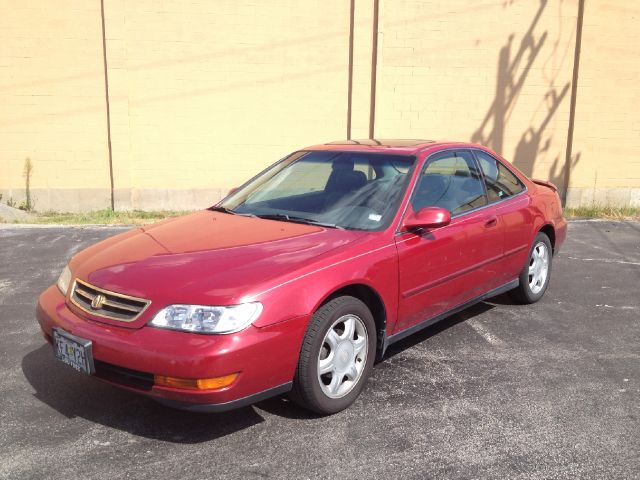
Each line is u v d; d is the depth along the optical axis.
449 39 10.80
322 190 4.53
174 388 3.04
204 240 3.84
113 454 3.16
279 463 3.09
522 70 10.99
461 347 4.65
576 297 5.97
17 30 10.06
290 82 10.70
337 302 3.51
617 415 3.61
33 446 3.22
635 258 7.62
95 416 3.55
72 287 3.60
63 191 10.59
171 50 10.37
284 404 3.73
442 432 3.39
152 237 3.99
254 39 10.51
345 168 4.62
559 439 3.33
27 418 3.52
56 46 10.16
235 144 10.79
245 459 3.13
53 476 2.95
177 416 3.56
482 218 4.74
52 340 3.59
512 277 5.31
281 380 3.27
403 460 3.12
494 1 10.76
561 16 10.88
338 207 4.27
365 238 3.84
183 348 3.00
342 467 3.06
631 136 11.32
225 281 3.22
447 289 4.42
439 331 5.00
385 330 3.94
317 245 3.70
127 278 3.35
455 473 3.01
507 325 5.15
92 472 2.99
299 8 10.51
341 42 10.67
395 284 3.90
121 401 3.74
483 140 11.14
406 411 3.63
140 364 3.06
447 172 4.71
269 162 10.91
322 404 3.46
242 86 10.62
